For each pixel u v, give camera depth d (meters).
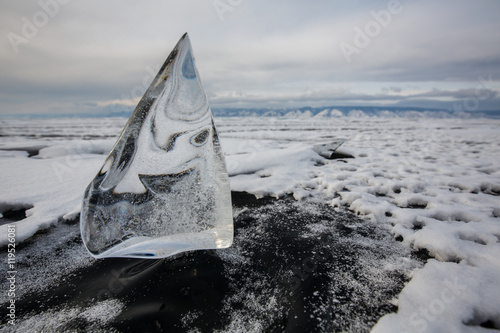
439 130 11.46
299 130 11.83
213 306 1.17
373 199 2.52
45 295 1.26
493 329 1.02
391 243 1.74
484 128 12.60
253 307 1.17
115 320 1.10
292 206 2.43
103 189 1.33
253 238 1.81
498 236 1.71
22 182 3.01
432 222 1.95
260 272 1.42
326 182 2.99
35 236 1.86
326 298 1.21
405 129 12.20
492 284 1.23
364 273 1.41
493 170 3.72
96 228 1.31
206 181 1.43
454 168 3.78
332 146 4.93
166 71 1.37
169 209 1.39
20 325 1.08
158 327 1.06
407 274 1.39
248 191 2.82
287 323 1.08
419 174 3.45
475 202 2.38
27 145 6.31
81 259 1.58
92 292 1.28
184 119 1.40
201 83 1.42
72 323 1.09
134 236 1.35
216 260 1.52
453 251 1.53
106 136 9.51
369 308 1.15
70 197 2.53
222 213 1.45
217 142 1.46
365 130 11.71
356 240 1.78
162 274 1.40
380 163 4.18
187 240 1.40
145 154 1.36
